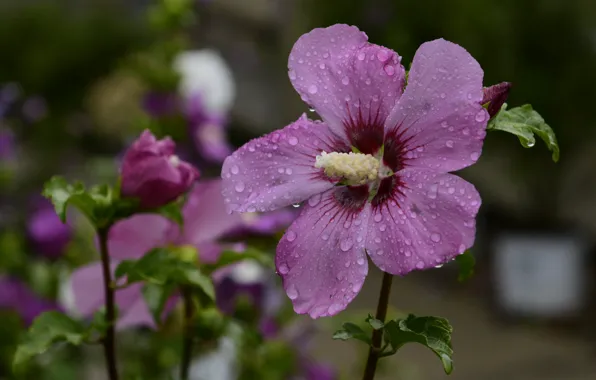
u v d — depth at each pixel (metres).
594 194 2.43
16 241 1.16
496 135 2.24
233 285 0.88
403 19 2.10
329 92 0.62
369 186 0.61
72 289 0.74
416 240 0.60
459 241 0.59
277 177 0.62
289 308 0.95
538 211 2.41
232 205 0.62
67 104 3.05
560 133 2.14
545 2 2.00
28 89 3.07
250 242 0.83
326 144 0.62
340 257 0.61
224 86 1.10
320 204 0.62
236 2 3.38
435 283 2.50
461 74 0.60
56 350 1.09
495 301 2.38
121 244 0.73
